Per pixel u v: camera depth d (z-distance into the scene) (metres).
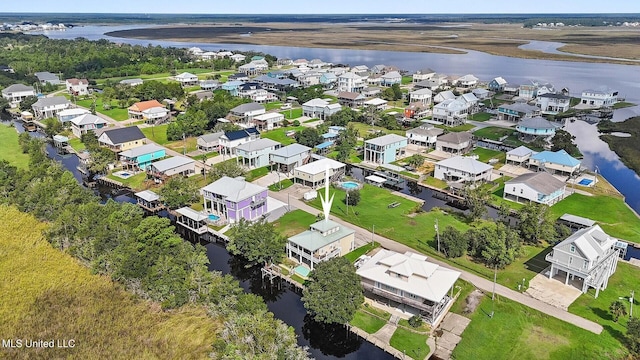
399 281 70.12
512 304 71.81
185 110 191.75
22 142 148.75
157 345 65.31
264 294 79.38
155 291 74.06
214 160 138.25
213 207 102.81
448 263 83.75
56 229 89.81
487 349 63.50
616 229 96.12
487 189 116.62
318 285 69.19
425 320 68.50
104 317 70.19
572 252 74.62
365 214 103.81
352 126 167.88
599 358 61.25
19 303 73.06
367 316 70.56
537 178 109.19
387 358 63.78
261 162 132.62
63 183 107.56
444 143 143.62
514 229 92.88
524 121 160.00
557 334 65.62
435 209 106.88
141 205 109.31
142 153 130.12
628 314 69.06
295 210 105.50
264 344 61.50
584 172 127.94
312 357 64.81
